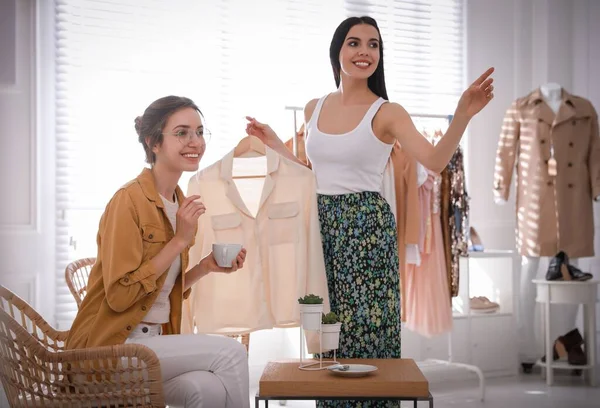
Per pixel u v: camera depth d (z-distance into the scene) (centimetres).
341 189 256
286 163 261
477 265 466
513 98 502
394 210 327
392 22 474
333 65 272
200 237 254
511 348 450
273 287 258
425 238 382
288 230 259
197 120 217
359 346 253
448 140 232
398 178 353
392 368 210
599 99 500
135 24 412
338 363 219
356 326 253
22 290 383
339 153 254
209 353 198
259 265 256
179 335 202
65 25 399
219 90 427
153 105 216
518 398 391
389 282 256
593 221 461
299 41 447
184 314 249
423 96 484
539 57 503
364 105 260
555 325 476
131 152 412
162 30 418
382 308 254
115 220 200
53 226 395
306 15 449
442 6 488
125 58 411
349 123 258
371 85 268
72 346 202
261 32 438
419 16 479
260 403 389
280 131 438
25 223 385
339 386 193
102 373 185
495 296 458
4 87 380
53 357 183
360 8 463
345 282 254
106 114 407
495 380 439
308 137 265
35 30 387
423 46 480
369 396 192
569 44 504
